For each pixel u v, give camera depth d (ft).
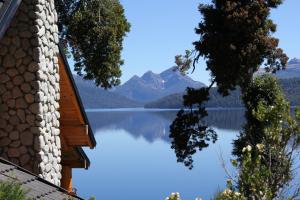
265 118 27.81
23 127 39.14
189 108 109.70
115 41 100.22
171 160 476.13
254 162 26.43
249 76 101.40
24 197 24.98
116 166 459.73
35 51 39.24
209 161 424.46
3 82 39.40
